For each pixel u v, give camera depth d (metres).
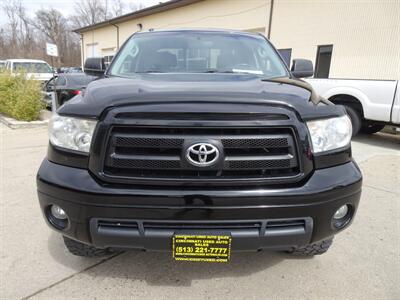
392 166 5.09
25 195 3.58
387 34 9.55
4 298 1.99
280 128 1.71
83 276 2.22
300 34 11.95
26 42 52.38
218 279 2.22
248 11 13.99
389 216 3.24
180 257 1.77
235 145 1.67
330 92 6.95
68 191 1.74
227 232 1.73
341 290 2.13
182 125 1.65
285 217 1.74
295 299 2.04
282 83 2.23
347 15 10.44
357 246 2.67
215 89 1.87
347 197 1.86
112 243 1.78
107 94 1.85
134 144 1.68
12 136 7.07
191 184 1.69
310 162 1.78
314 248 2.33
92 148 1.74
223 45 3.07
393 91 6.01
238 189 1.71
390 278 2.26
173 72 2.68
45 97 9.70
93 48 27.33
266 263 2.41
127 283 2.16
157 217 1.71
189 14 17.25
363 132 8.15
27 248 2.54
